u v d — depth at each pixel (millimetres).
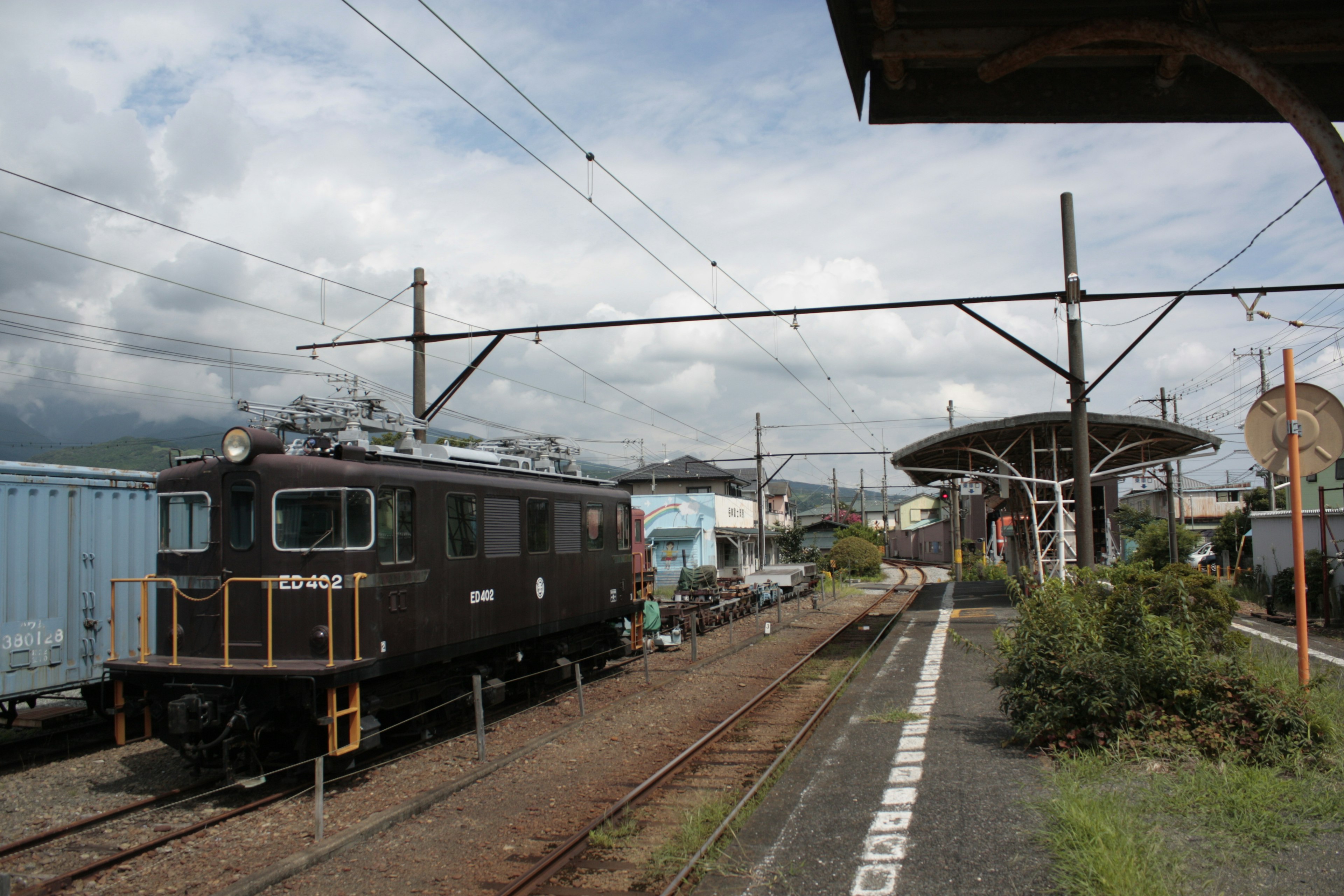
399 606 9516
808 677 14352
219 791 8461
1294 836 5348
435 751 9938
